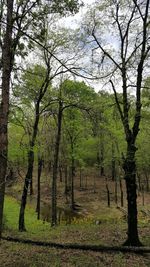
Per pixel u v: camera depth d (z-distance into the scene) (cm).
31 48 1309
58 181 6250
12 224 2764
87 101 2759
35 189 5775
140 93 1686
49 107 2927
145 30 1648
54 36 2408
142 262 1362
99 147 4344
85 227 2488
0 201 1124
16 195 4981
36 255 1380
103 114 2500
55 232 2284
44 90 2477
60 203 4909
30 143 2483
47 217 3769
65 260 1327
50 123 3300
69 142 4322
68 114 3728
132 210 1680
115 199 4991
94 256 1410
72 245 1558
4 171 1129
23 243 1673
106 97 2228
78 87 2809
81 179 6525
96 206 4716
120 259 1382
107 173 6744
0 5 1199
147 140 3750
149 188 5928
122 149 3594
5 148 1125
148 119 1884
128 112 1802
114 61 1723
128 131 1692
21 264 1248
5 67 1148
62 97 2767
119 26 1731
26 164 3375
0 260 1306
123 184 6144
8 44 1146
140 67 1664
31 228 2716
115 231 2161
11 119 2291
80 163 4784
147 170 5556
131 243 1647
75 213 4319
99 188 5819
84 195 5375
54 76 2483
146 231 2142
